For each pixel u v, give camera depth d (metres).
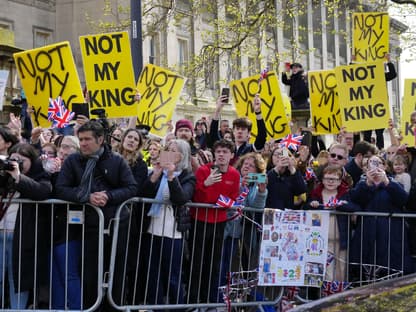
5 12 34.66
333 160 8.94
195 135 13.86
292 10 21.06
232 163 9.80
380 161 8.66
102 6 35.44
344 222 8.63
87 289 7.30
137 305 7.64
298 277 8.30
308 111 15.07
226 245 8.29
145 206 7.86
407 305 4.23
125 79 9.90
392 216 8.62
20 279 7.20
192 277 8.05
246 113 11.97
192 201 8.04
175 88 11.00
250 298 8.38
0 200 7.05
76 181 7.23
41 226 7.30
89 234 7.25
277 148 8.98
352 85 11.77
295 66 15.35
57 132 10.86
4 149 7.66
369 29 13.93
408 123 11.71
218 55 20.91
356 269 8.68
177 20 22.55
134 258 7.83
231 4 21.47
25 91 10.10
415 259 8.76
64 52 9.99
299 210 8.41
